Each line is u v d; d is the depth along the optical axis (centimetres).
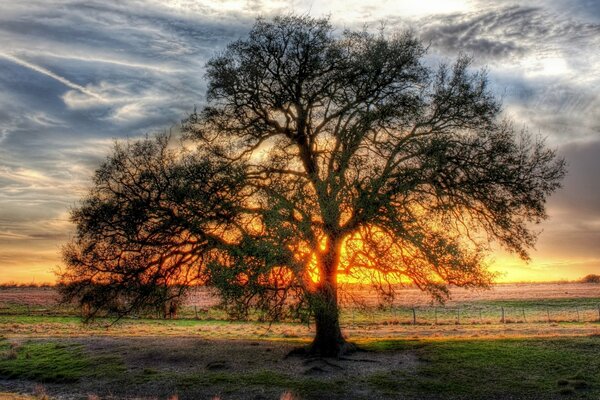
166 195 2083
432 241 1972
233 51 2414
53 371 2380
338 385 1975
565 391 1769
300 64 2341
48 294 11969
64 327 4419
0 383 2256
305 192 1911
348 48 2380
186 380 2119
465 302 8956
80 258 2208
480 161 2219
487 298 10056
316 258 1909
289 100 2422
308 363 2272
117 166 2177
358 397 1848
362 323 5106
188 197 2042
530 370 2041
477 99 2330
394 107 2297
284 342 2906
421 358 2308
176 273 2214
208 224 2086
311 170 2412
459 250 2000
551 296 10288
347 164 2075
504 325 4538
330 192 1977
